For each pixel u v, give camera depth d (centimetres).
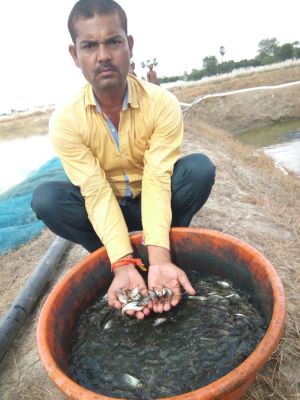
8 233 387
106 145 215
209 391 108
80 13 172
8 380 212
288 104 1884
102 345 166
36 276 287
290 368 182
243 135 1666
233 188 493
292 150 1088
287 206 468
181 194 229
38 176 542
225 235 188
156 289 180
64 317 169
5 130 2252
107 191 206
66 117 203
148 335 167
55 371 126
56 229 235
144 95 207
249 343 152
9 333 237
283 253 293
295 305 224
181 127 218
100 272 197
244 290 182
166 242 192
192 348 156
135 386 143
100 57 173
